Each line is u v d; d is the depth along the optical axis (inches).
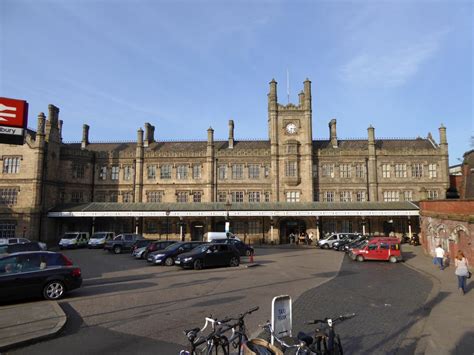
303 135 2279.8
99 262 1236.5
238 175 2293.3
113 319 501.4
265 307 569.6
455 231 1152.8
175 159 2317.9
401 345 408.2
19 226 1902.1
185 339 417.1
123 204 2084.2
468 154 1598.2
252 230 2214.6
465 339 422.0
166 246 1317.7
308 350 264.5
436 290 739.4
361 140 2459.4
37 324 453.4
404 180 2252.7
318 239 2121.1
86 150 2284.7
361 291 724.0
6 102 594.9
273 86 2343.8
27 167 1959.9
